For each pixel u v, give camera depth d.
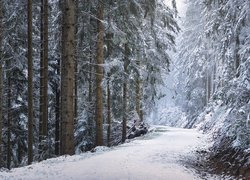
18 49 23.72
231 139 16.03
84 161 14.28
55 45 24.70
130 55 26.19
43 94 20.72
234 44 20.03
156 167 13.38
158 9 28.73
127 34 24.25
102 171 12.16
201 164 15.82
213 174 13.97
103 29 20.98
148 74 30.14
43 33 21.47
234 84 14.78
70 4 16.25
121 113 27.50
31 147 19.39
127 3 21.69
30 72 19.34
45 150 20.89
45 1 20.17
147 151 17.69
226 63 21.61
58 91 26.77
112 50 24.69
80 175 11.65
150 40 29.88
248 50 15.40
